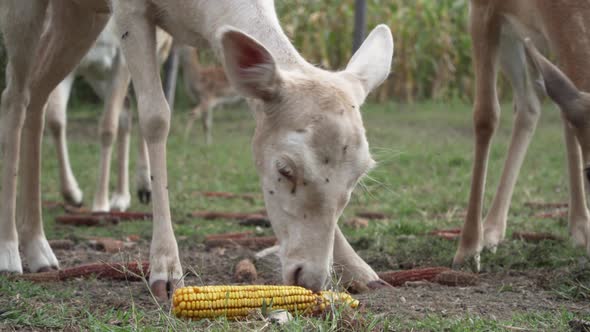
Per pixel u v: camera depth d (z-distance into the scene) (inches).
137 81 191.9
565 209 339.6
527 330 157.3
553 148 550.6
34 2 212.2
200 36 195.3
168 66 452.1
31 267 219.5
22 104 220.4
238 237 282.7
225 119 745.6
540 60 191.5
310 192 160.7
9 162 218.5
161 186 188.1
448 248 251.9
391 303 181.5
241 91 165.2
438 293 195.0
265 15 184.1
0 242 214.7
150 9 195.3
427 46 834.8
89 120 733.3
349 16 809.5
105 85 372.5
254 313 159.6
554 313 175.8
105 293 190.2
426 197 382.0
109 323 160.2
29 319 161.0
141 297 185.5
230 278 219.1
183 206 360.5
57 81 227.3
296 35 798.5
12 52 216.5
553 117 721.6
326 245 162.9
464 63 842.8
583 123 186.7
